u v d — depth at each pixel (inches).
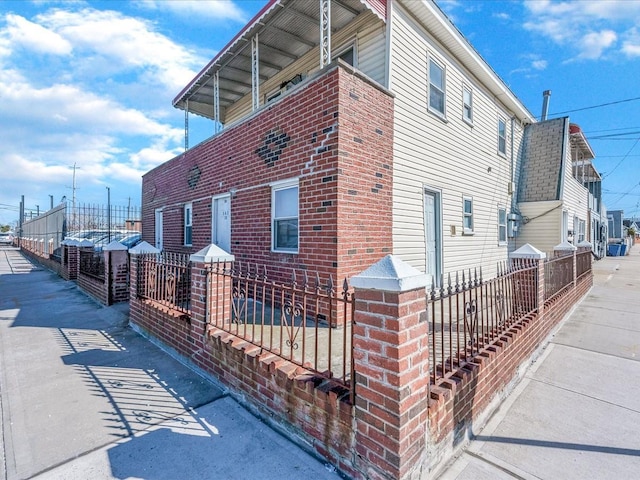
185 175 367.6
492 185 397.7
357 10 253.4
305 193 211.2
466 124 344.5
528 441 113.9
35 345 202.7
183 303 211.2
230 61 325.4
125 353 190.4
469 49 319.0
